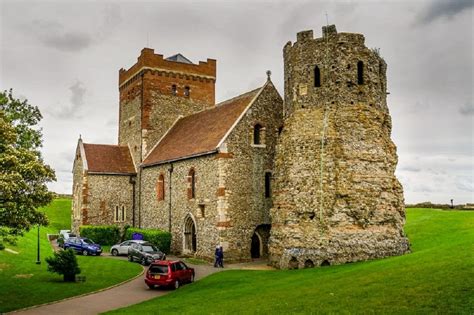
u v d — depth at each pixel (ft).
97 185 162.30
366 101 101.40
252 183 118.11
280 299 61.46
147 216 153.38
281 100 127.13
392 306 50.01
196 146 127.85
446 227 132.57
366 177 97.35
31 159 70.03
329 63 102.22
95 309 67.56
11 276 90.79
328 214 95.04
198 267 106.32
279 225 101.86
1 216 64.59
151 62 169.27
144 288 84.33
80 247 131.13
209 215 116.88
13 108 103.86
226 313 56.95
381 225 96.37
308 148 100.22
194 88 176.86
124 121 186.39
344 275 71.97
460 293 49.65
